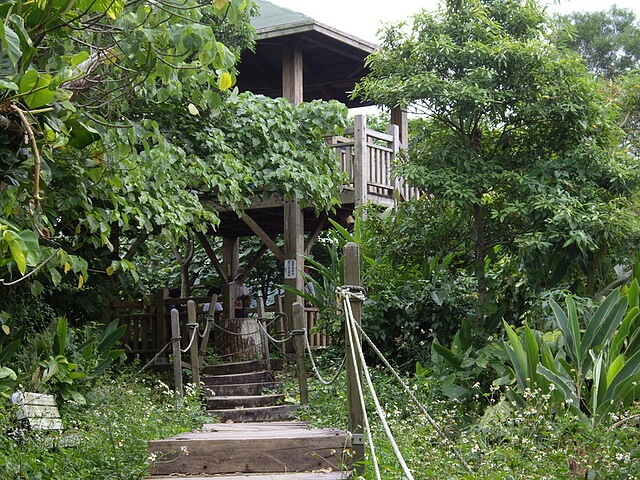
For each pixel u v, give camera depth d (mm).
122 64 5605
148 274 18016
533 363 7711
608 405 7074
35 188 3980
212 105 5699
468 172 9883
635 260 9555
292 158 11906
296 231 13672
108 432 7082
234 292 14734
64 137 4449
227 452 6383
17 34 4020
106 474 6191
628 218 9312
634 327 8094
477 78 9758
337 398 9500
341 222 15086
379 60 10438
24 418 6926
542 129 10211
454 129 10297
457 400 8727
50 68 5004
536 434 6664
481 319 10016
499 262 11336
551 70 9805
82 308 11984
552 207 9312
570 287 10125
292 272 13664
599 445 6168
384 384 9453
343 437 6410
